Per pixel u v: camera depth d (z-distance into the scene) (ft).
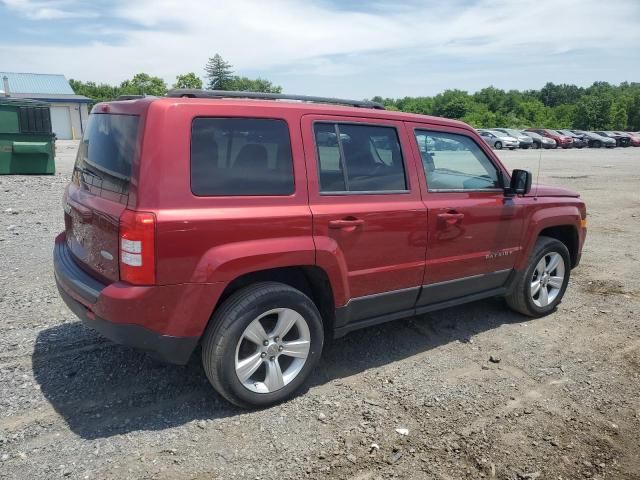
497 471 9.66
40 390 11.64
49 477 8.98
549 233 18.74
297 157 11.41
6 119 44.57
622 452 10.37
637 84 476.95
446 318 17.12
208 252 10.17
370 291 12.83
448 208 13.94
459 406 11.77
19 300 16.74
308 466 9.56
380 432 10.66
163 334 10.12
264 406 11.33
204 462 9.54
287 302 11.21
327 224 11.63
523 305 16.94
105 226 10.30
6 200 33.76
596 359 14.46
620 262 24.62
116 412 10.96
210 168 10.32
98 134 11.80
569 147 143.64
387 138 13.14
